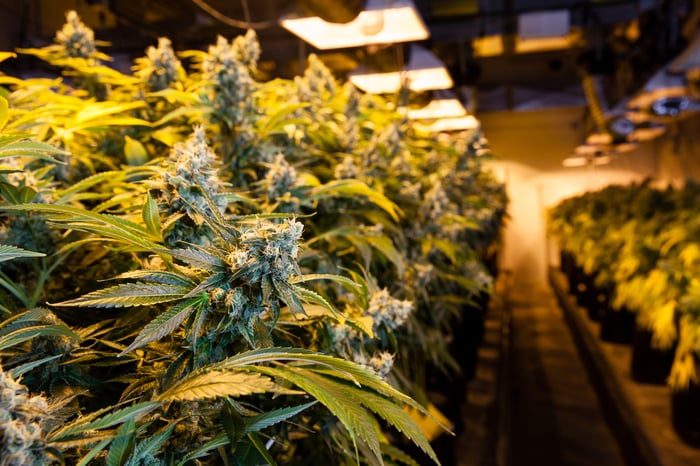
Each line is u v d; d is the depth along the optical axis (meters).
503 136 13.74
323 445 1.15
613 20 5.96
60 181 1.11
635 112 7.95
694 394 3.05
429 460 1.73
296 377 0.62
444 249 1.72
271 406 0.94
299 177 1.16
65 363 0.69
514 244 13.76
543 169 13.66
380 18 2.60
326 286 1.14
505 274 11.41
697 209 4.04
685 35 5.55
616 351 5.05
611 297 5.17
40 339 0.70
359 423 0.60
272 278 0.62
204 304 0.62
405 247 1.71
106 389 0.81
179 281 0.64
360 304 1.06
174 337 0.71
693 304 3.06
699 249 3.32
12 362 0.68
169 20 3.78
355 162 1.64
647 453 2.99
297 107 1.25
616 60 7.40
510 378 4.63
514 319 8.16
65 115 1.25
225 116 1.19
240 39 1.53
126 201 0.98
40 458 0.50
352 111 1.85
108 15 4.03
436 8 6.03
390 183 1.68
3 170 0.71
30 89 1.18
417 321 1.85
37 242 0.86
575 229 8.19
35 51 1.42
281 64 4.59
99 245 0.98
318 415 0.93
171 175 0.72
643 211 5.07
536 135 13.60
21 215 0.84
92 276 0.96
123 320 0.78
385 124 2.38
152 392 0.66
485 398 3.78
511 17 6.04
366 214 1.42
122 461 0.54
